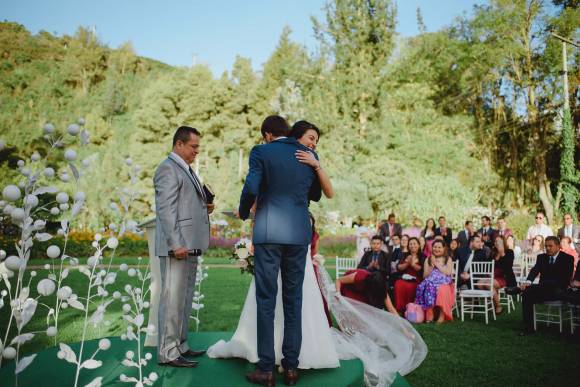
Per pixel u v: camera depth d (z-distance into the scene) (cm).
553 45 2292
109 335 473
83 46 5084
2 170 1738
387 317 417
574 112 2255
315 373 291
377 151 2672
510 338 525
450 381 365
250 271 403
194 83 3206
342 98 2739
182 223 296
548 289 552
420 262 692
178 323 297
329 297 416
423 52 2950
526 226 1891
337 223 2148
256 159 267
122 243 1585
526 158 2466
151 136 3075
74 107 4444
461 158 2655
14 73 4447
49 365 290
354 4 2764
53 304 648
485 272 701
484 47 2509
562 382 366
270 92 3381
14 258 181
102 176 1983
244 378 272
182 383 262
